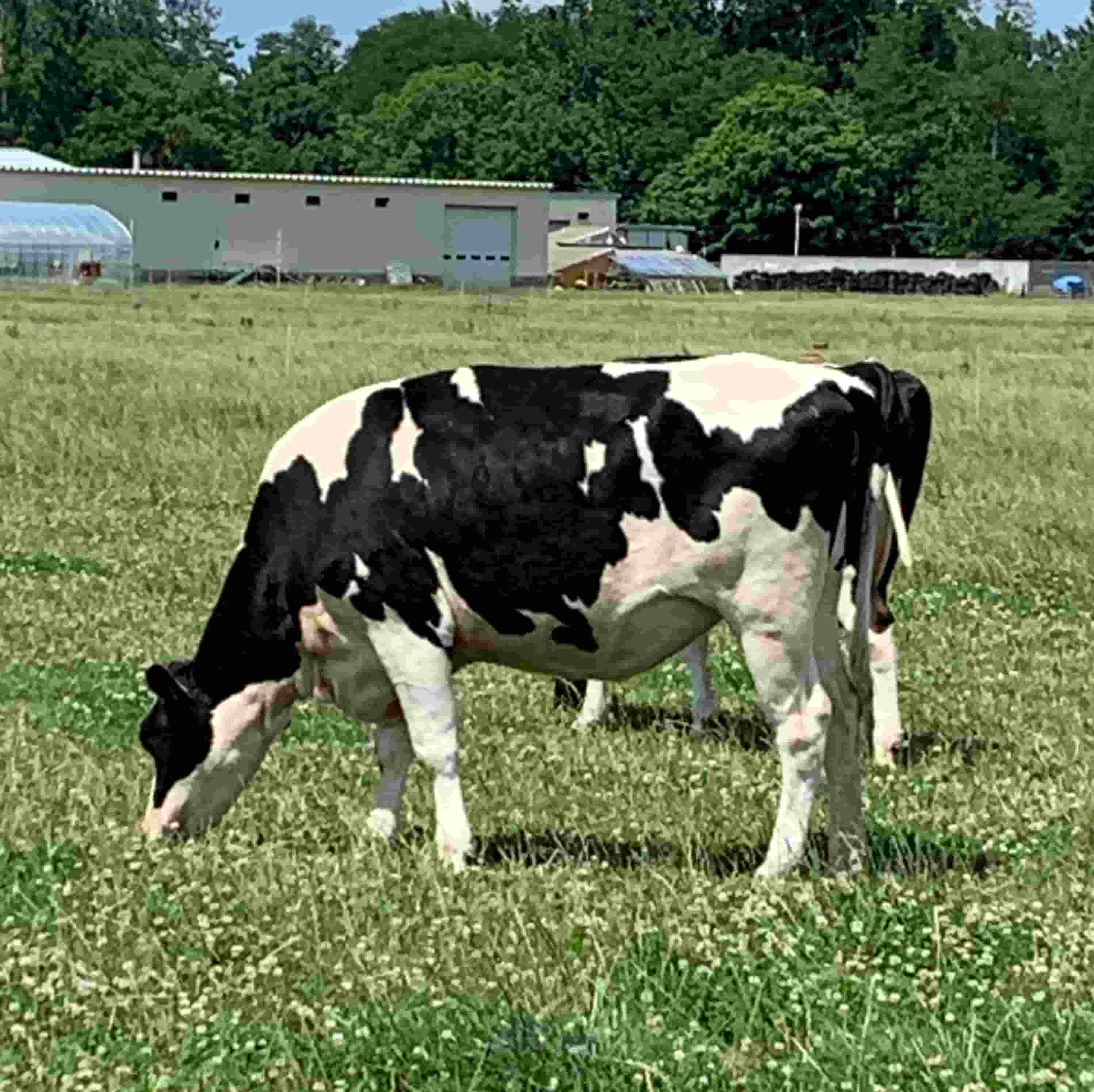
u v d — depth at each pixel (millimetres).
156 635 13445
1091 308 82812
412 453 8688
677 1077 6359
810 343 47031
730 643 14141
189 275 100562
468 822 9062
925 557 17109
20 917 7715
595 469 8461
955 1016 6879
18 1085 6324
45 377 30922
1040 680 12859
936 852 8914
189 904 7867
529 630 8766
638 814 9492
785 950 7234
